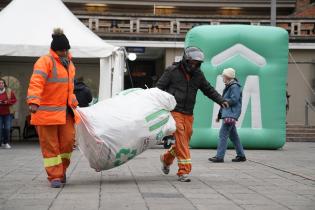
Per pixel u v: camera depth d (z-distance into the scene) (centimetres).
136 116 720
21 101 1750
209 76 1398
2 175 807
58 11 1484
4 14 1452
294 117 2206
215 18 2227
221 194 644
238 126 1416
